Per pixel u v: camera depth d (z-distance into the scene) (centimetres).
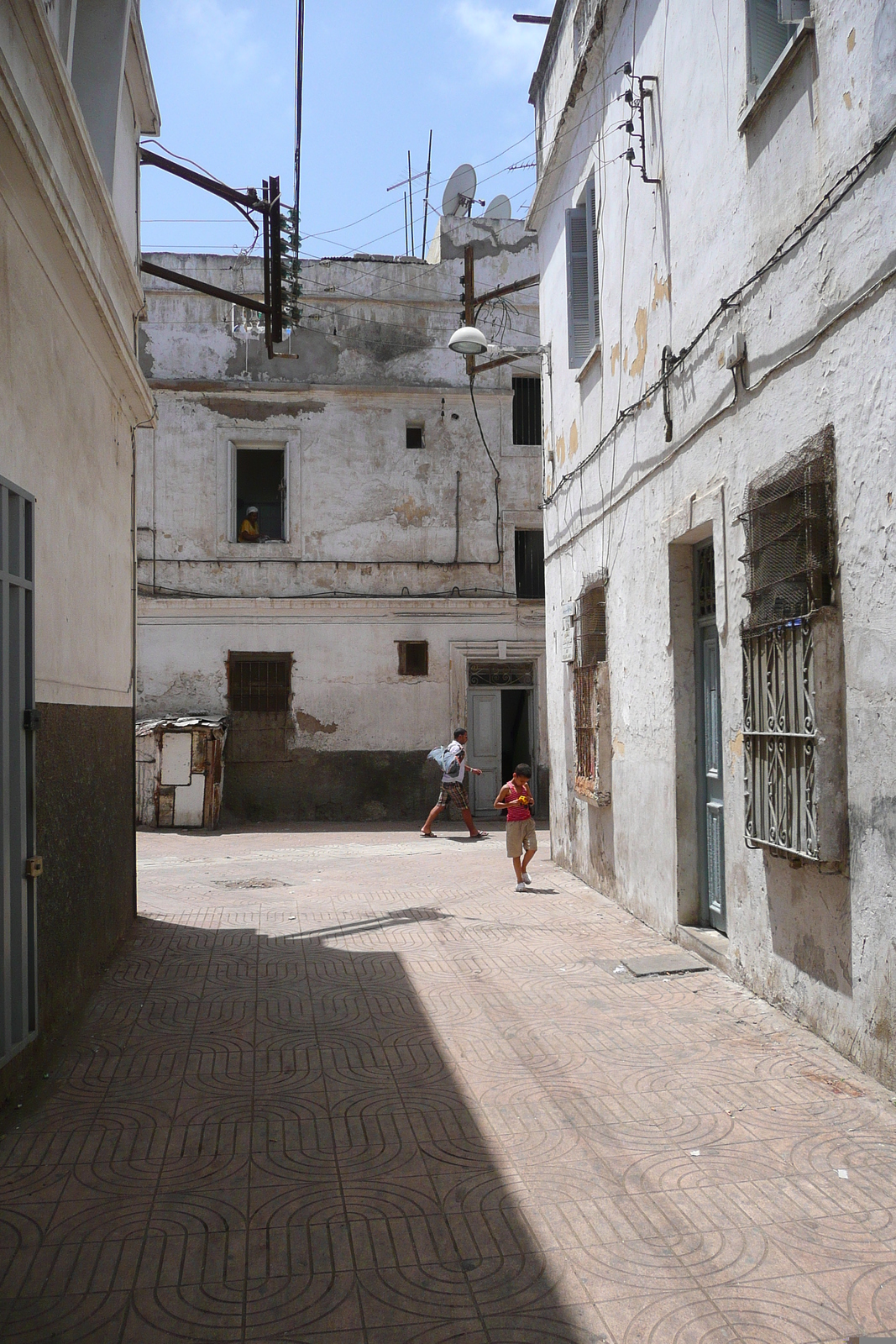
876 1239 330
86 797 627
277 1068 499
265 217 1052
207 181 985
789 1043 515
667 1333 283
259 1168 389
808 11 540
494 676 1955
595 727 961
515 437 1977
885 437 448
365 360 1944
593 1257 323
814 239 514
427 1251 328
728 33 626
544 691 1944
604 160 936
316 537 1917
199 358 1912
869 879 464
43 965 503
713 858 730
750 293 596
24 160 438
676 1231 338
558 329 1164
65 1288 307
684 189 712
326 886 1103
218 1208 357
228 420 1906
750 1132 413
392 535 1933
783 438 554
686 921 748
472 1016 583
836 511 491
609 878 950
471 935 812
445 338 1962
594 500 992
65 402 571
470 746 1933
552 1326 287
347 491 1928
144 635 1862
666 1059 502
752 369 593
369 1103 454
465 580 1942
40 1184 375
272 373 1922
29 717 467
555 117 1117
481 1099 457
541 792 1925
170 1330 286
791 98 540
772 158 566
